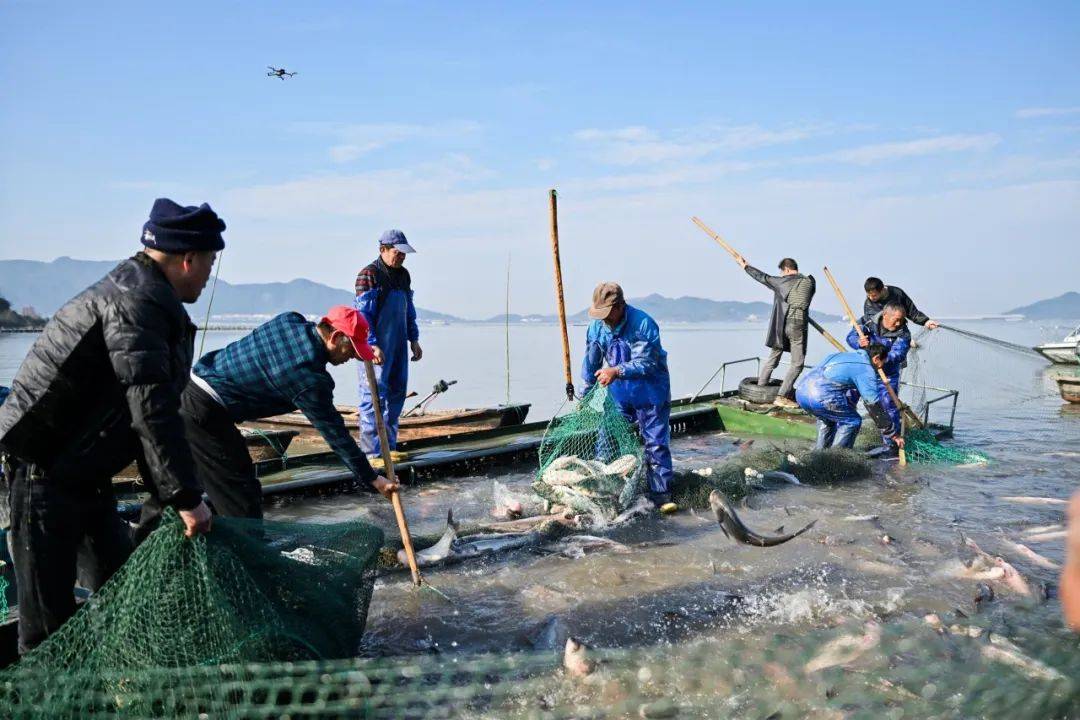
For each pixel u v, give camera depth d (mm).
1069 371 17391
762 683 3988
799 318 13070
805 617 4898
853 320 9828
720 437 12133
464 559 5902
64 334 3289
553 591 5297
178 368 3600
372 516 7227
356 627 4125
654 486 7590
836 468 8797
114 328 3252
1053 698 3582
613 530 6785
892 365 10031
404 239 8570
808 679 4008
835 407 9742
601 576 5590
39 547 3422
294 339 4523
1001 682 3797
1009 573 5477
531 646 4473
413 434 11109
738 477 8125
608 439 7668
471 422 11930
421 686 3955
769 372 13633
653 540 6523
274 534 4160
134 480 7293
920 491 8352
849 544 6344
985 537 6605
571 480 7250
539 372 27203
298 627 3691
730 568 5789
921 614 4941
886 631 4492
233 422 4633
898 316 10023
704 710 3740
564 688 3965
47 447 3346
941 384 14727
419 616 4910
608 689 3945
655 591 5324
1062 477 9047
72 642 3350
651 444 7586
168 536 3398
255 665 3352
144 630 3340
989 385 17031
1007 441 11578
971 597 5215
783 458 9188
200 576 3393
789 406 12945
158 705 3277
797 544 6363
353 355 4676
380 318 8453
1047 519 7172
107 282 3367
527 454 10031
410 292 8867
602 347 7574
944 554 6098
